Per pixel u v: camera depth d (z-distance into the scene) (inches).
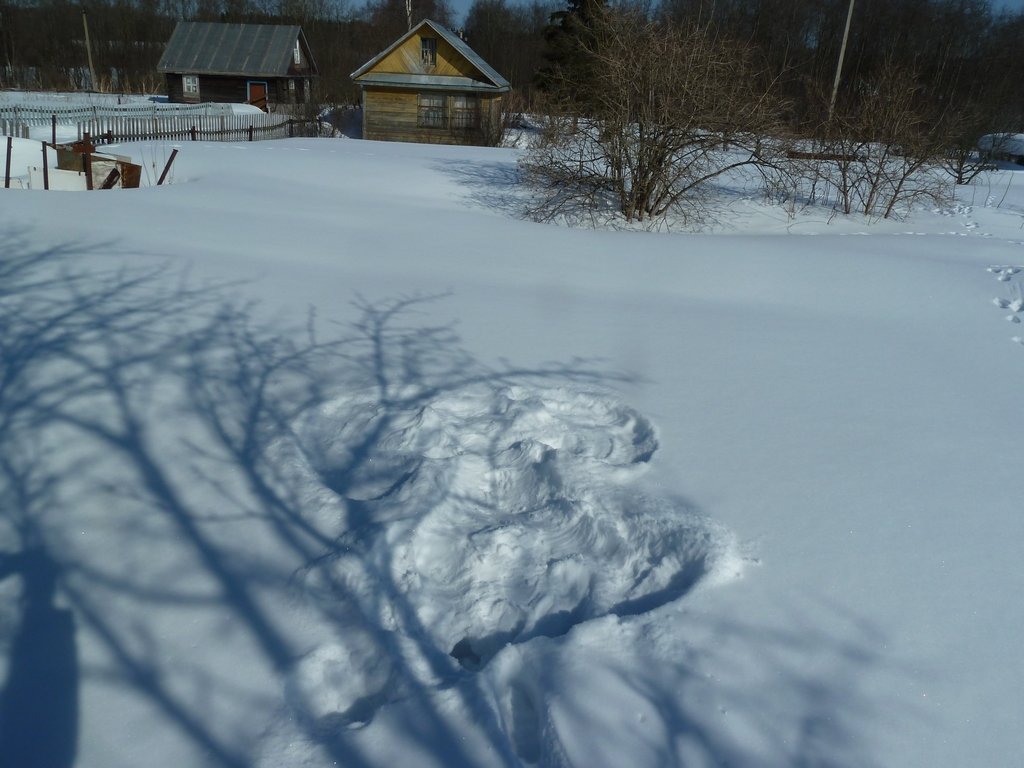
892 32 1900.8
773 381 203.5
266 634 109.1
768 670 100.3
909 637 107.0
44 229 310.0
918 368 221.8
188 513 134.6
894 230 539.8
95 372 181.6
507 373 197.8
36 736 93.0
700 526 128.4
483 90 1213.1
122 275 257.6
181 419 164.7
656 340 234.5
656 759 87.7
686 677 98.7
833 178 621.3
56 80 2036.2
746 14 1731.1
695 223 526.9
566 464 149.5
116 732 93.8
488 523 137.7
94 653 105.2
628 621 108.3
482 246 362.3
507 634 114.7
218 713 96.8
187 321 219.9
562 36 1339.8
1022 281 340.5
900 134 587.8
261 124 1120.8
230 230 345.4
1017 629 109.4
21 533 127.4
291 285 266.4
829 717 93.6
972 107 965.2
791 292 313.6
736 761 87.7
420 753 89.5
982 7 1934.1
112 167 521.3
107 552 124.3
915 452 163.6
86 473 143.7
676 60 502.6
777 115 531.8
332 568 119.8
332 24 2568.9
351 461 154.5
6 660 103.5
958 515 138.5
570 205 538.3
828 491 145.1
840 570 121.0
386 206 463.5
